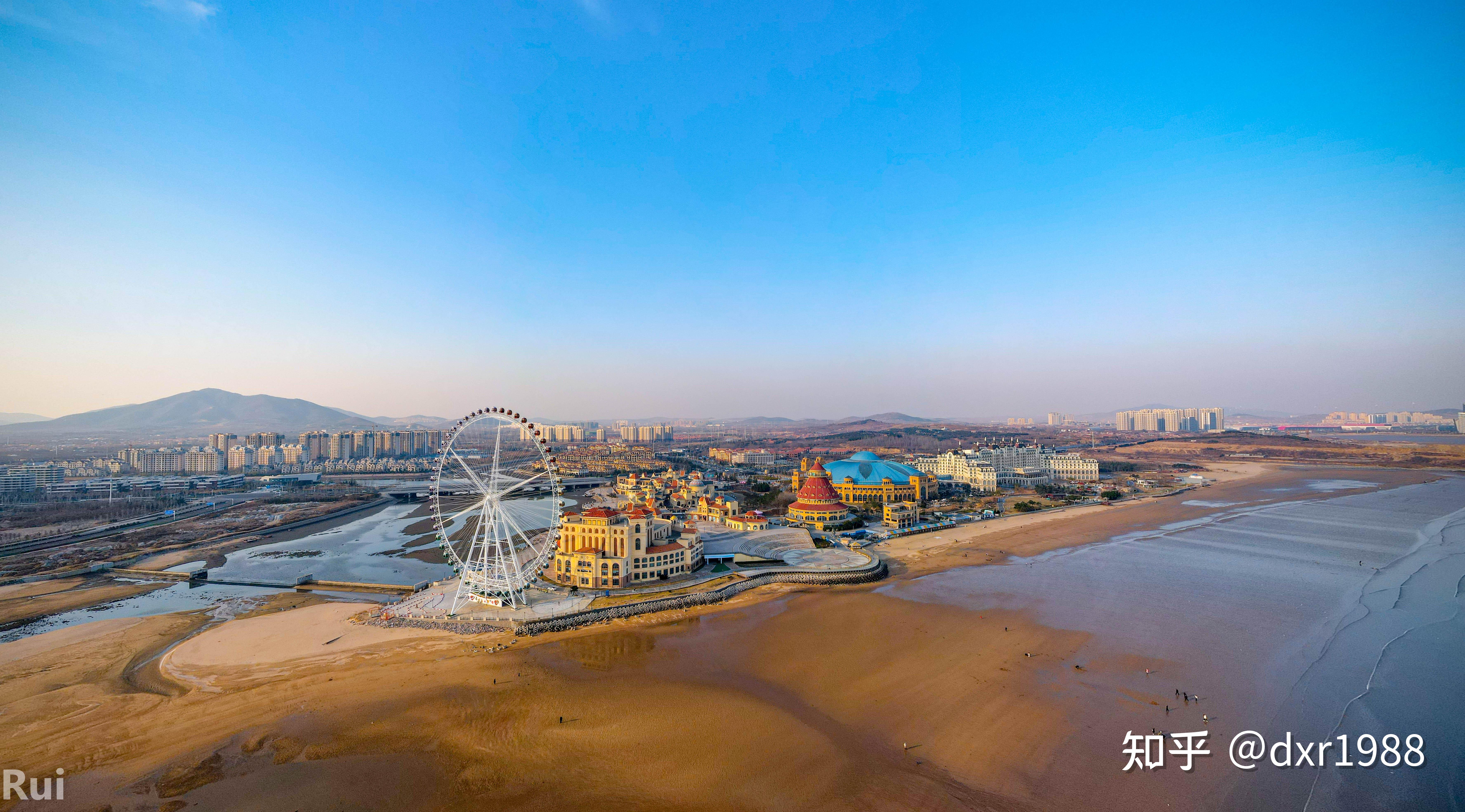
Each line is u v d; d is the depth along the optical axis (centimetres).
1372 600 11169
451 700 7631
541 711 7338
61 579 14900
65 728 7106
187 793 5838
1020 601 11381
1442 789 5778
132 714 7450
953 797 5675
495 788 5866
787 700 7588
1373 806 5556
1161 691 7712
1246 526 18650
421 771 6150
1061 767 6147
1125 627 9938
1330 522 19188
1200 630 9769
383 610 11112
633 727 6944
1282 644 9169
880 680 8138
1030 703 7444
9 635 11075
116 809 5612
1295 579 12681
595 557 12169
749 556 14712
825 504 19225
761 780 5953
